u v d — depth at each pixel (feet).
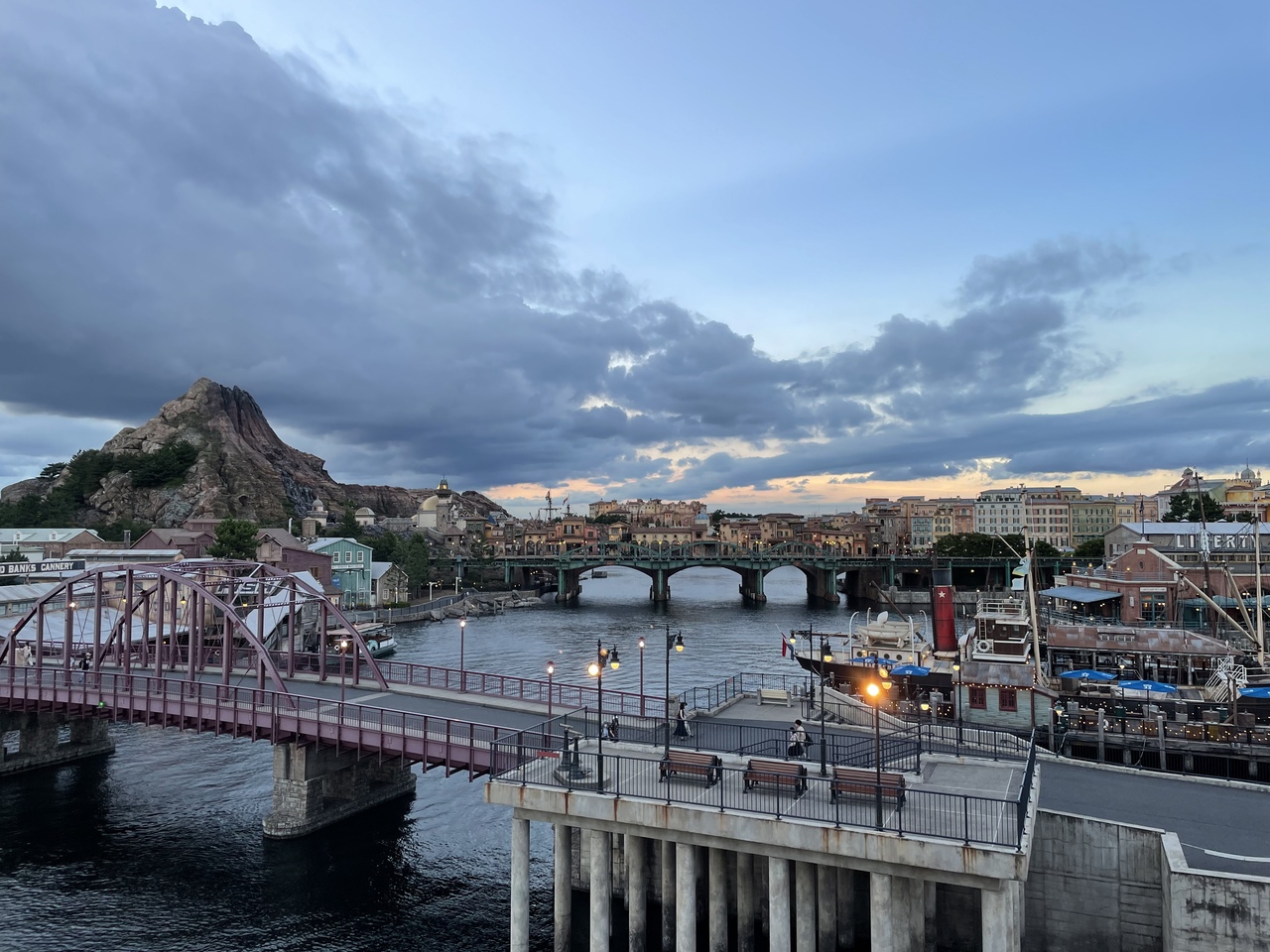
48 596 174.81
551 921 116.37
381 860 137.08
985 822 77.20
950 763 99.40
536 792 88.84
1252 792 107.04
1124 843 89.20
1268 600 260.42
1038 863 92.63
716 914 97.96
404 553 619.26
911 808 81.00
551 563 653.71
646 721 132.05
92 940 112.68
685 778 90.94
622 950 105.91
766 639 397.39
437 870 133.69
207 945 111.14
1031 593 200.75
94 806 162.61
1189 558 291.17
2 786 174.40
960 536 645.51
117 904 122.52
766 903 103.19
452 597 558.15
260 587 201.98
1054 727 145.28
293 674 184.85
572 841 121.08
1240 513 504.84
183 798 167.22
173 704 152.87
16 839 146.41
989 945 71.46
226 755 198.59
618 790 87.51
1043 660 193.88
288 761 147.54
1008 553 625.00
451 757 123.24
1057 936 91.61
